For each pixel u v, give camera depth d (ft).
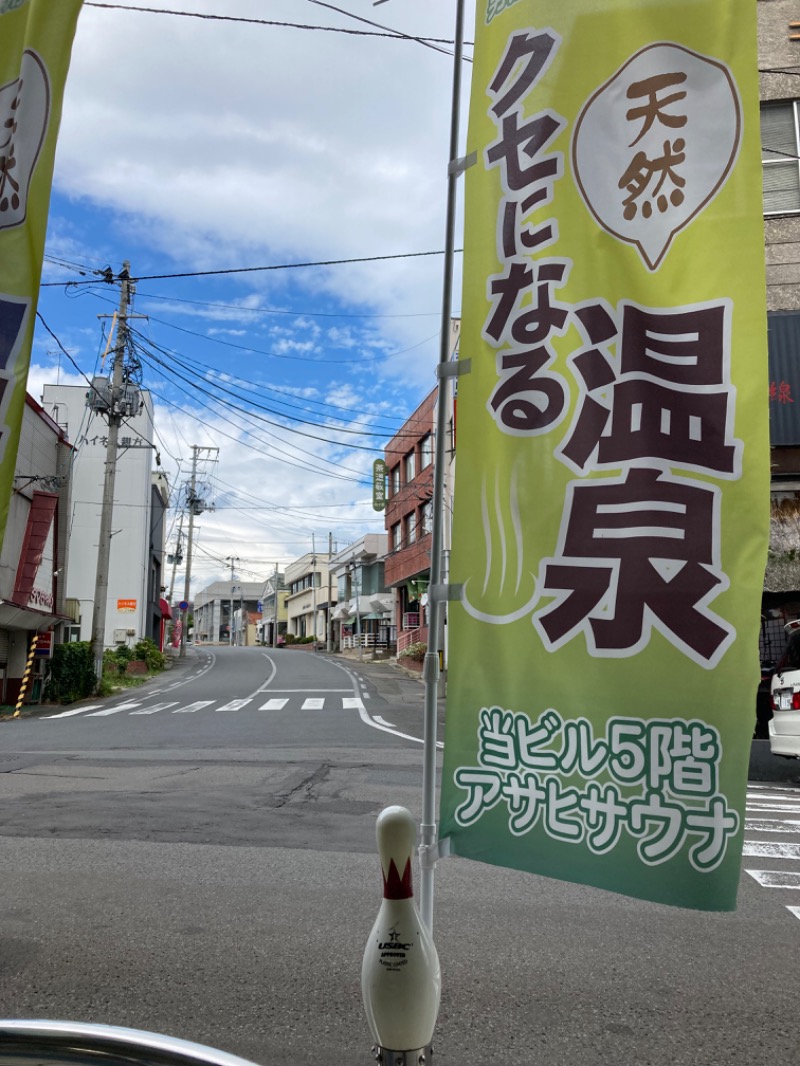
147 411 131.03
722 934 14.96
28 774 32.32
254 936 14.44
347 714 59.82
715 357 8.96
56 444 89.97
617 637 9.06
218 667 137.39
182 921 15.21
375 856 19.86
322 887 17.37
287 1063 10.13
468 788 9.62
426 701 9.89
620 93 9.73
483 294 10.23
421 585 113.80
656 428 9.10
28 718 65.72
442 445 10.30
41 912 15.71
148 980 12.52
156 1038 4.68
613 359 9.39
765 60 50.70
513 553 9.68
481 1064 10.18
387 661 141.79
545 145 10.00
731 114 9.27
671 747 8.73
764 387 8.75
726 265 9.04
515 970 13.17
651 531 9.02
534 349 9.81
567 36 10.05
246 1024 11.13
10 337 10.59
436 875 18.80
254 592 407.85
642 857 8.70
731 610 8.64
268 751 39.06
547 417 9.65
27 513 77.82
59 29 11.27
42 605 78.79
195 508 185.26
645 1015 11.58
